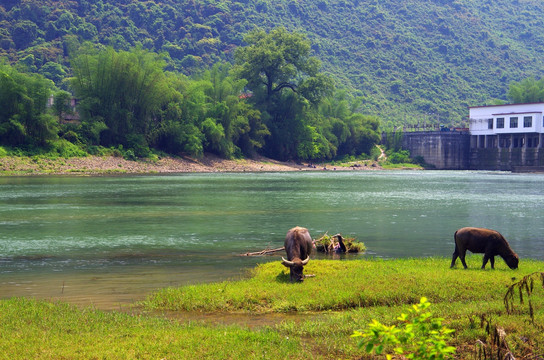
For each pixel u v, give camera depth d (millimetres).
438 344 7656
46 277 17359
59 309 13008
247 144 118625
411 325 7824
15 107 83812
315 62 128125
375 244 24906
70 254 21688
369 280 15602
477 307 12766
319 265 18703
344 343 10688
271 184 66875
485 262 17781
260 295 14227
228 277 17453
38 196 46906
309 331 11508
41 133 85062
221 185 63844
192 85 109438
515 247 23875
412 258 20812
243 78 124750
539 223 32000
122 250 22719
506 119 133875
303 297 13984
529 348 10172
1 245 23734
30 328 11398
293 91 131875
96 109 94938
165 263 19875
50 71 178875
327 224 31391
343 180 78812
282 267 18609
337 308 13555
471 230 17859
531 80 164875
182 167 99625
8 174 75750
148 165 95125
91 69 95125
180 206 40344
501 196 51469
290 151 129000
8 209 37438
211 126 105250
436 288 14516
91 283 16484
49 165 82438
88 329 11445
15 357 9703
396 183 72312
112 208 38656
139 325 11781
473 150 142000
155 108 99500
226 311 13352
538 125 128875
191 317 12852
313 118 133000
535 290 14500
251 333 11188
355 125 146500
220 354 9992
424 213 37031
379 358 10148
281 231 28469
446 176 96812
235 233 27750
